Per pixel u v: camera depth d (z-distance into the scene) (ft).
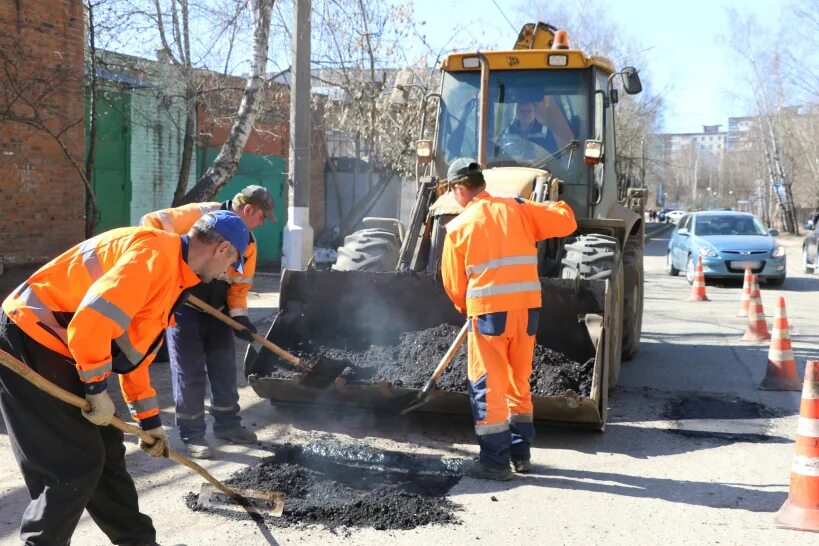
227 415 16.99
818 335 31.50
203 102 45.88
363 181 72.28
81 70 36.73
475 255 15.02
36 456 9.87
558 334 18.43
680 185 399.65
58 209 36.32
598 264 20.98
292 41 31.22
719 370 25.21
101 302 9.32
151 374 23.16
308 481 14.89
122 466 11.09
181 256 10.25
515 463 15.61
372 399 17.85
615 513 13.57
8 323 9.85
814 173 146.00
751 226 56.34
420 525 12.97
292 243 31.58
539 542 12.40
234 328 16.80
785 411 20.29
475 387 15.15
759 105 139.44
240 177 60.08
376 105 55.67
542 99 24.29
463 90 25.04
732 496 14.40
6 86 33.06
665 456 16.67
